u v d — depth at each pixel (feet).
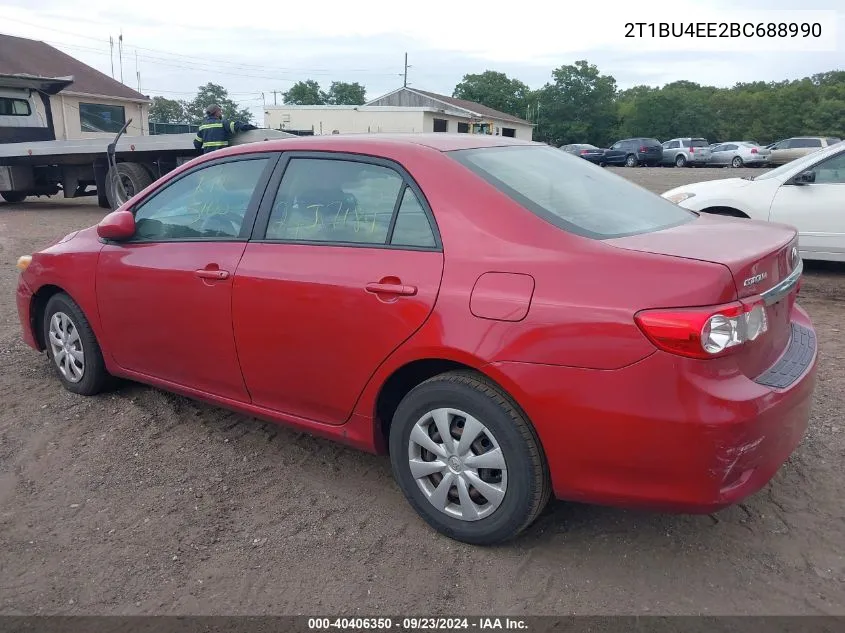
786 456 9.33
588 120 256.93
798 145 117.29
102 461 12.69
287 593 9.22
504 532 9.59
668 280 8.37
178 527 10.68
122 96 97.40
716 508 8.50
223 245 12.16
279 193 11.80
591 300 8.59
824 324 20.17
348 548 10.12
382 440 10.88
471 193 9.96
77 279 14.47
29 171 49.90
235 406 12.48
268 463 12.57
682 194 27.09
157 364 13.50
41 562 9.91
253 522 10.80
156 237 13.44
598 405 8.52
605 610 8.80
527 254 9.23
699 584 9.23
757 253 8.98
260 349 11.54
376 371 10.24
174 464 12.56
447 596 9.11
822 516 10.61
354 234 10.78
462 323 9.34
